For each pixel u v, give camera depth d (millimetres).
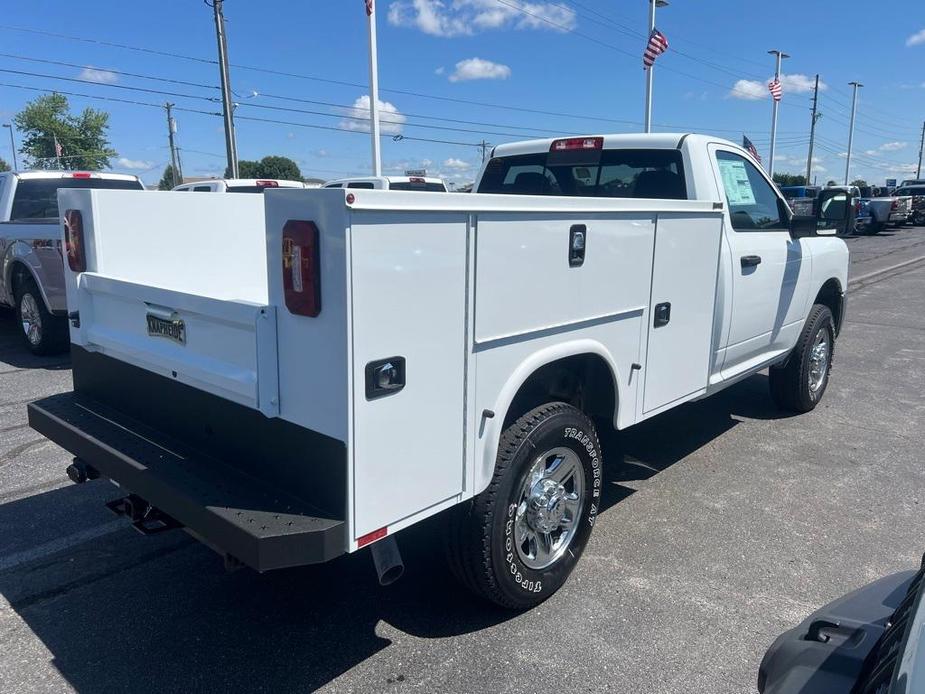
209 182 14602
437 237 2549
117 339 3395
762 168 5477
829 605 2367
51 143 72812
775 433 5980
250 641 3180
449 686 2887
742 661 3043
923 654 1396
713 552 3967
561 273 3148
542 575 3355
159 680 2918
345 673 2965
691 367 4348
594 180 5102
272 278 2523
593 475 3574
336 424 2400
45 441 5652
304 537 2359
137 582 3662
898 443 5758
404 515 2625
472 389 2812
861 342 9758
